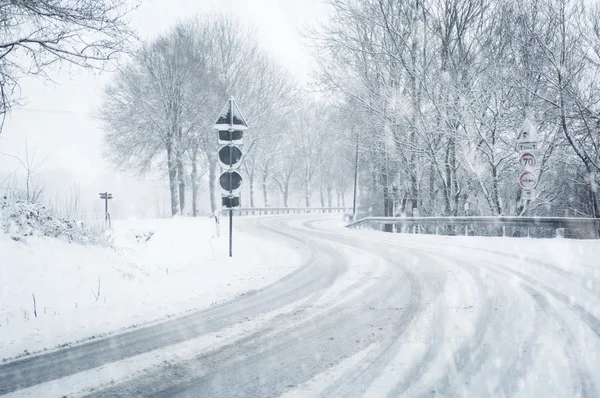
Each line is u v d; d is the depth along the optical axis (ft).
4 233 27.76
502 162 70.79
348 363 13.12
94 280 27.73
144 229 66.54
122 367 13.62
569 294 20.99
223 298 24.26
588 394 10.56
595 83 59.52
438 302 20.57
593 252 35.94
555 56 57.21
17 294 22.74
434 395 10.71
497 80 65.51
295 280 29.27
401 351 13.96
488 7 71.61
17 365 14.20
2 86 28.30
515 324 16.31
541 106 64.49
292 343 15.39
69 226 35.96
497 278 25.86
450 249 42.75
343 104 88.22
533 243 44.78
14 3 25.90
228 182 40.11
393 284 25.85
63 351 15.58
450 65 73.20
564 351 13.38
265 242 57.41
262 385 11.76
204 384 12.01
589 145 63.41
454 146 73.00
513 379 11.53
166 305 22.72
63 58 28.73
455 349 13.93
